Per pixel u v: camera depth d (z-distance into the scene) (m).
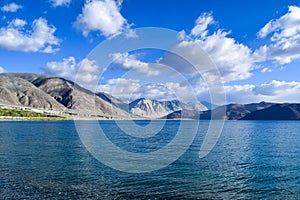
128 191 26.05
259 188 27.31
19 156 45.38
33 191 25.59
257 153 50.44
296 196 25.12
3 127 132.50
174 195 25.17
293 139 80.44
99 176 31.55
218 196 25.03
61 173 32.81
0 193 24.86
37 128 125.75
